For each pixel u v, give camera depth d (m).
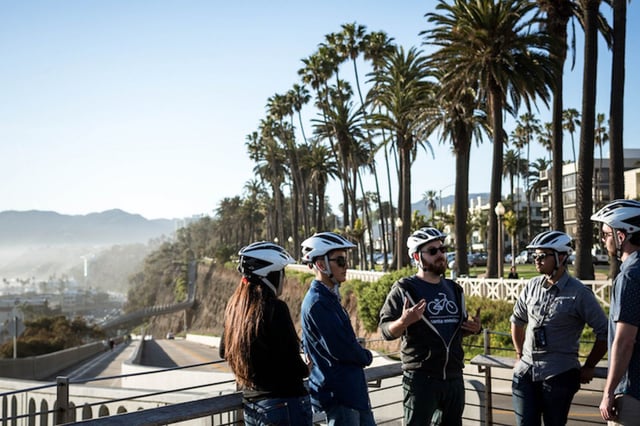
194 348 66.06
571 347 5.02
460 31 34.31
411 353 4.96
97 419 3.83
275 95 97.06
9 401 12.97
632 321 3.82
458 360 4.97
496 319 24.50
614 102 27.34
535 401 5.16
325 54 72.19
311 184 103.69
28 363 32.03
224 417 6.50
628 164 110.12
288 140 100.94
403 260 47.53
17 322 35.00
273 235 137.00
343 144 71.25
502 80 32.50
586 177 27.81
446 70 35.94
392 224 57.56
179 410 4.10
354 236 68.12
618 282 3.93
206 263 171.25
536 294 5.20
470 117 38.03
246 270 3.99
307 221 93.62
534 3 34.09
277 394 3.88
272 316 3.88
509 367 5.71
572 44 34.41
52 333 73.06
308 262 4.51
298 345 3.96
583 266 27.44
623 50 27.52
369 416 4.42
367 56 64.88
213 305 140.88
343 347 4.26
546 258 5.02
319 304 4.32
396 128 48.06
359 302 34.03
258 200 173.12
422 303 4.65
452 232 101.75
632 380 3.89
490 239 33.94
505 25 32.62
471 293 29.42
